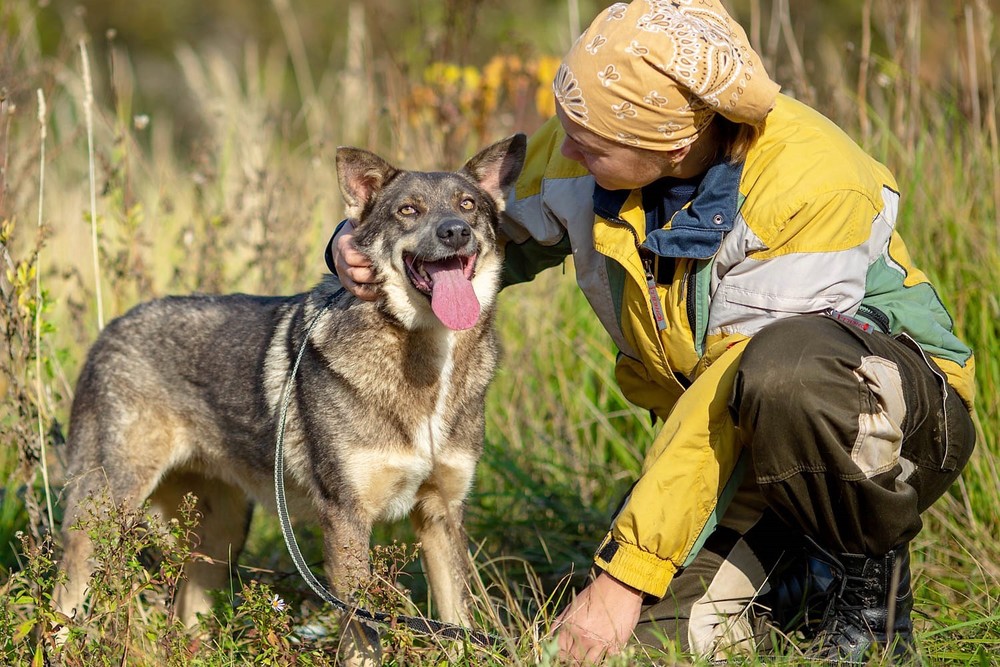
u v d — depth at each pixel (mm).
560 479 7059
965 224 6645
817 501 4336
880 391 4156
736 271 4469
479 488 7121
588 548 6223
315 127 10070
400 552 4824
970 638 4688
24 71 8195
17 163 7676
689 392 4484
